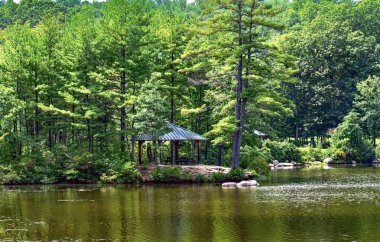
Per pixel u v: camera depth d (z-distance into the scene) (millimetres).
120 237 26641
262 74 57812
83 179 52344
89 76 56281
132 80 57969
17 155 56312
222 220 30594
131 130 54156
